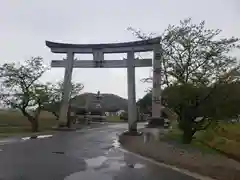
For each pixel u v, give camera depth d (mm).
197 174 12164
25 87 40094
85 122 63312
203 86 19016
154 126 30188
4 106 40281
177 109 20984
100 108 80875
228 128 23266
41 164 13797
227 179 11117
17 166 13094
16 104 39781
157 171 12711
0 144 22109
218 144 21016
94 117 74750
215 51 20734
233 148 19266
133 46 37781
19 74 39625
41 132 37812
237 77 18672
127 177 11406
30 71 49312
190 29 21891
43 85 41688
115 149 21297
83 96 74500
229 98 18297
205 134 24500
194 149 18062
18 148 19891
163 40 22312
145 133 27297
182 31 21750
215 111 18688
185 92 18906
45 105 42531
